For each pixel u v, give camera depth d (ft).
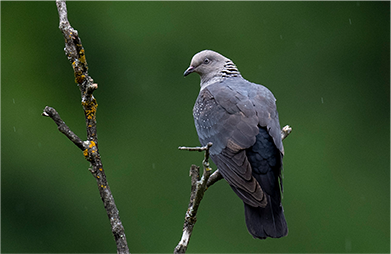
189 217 20.30
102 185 18.66
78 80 19.10
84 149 18.71
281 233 25.31
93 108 19.11
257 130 27.27
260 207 25.81
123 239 18.34
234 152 26.96
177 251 20.01
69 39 19.08
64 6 19.60
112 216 18.52
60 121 18.52
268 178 26.71
